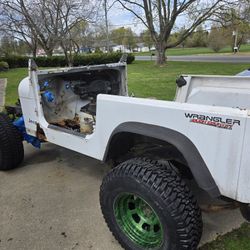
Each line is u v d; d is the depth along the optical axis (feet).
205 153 6.87
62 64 102.78
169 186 7.12
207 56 120.16
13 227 10.16
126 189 7.65
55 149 16.80
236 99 9.55
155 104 7.59
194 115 6.89
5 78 61.26
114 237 8.97
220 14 76.54
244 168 6.32
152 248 7.86
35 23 104.01
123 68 14.70
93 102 14.08
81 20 95.86
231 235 9.12
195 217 7.14
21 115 14.92
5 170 14.32
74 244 9.21
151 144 9.09
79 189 12.41
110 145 9.11
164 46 81.66
